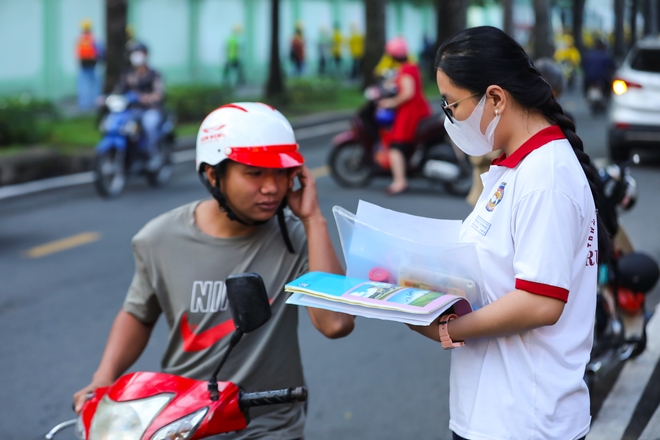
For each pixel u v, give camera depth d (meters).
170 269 3.15
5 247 9.05
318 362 5.79
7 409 5.14
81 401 3.01
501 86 2.32
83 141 15.47
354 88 29.97
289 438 3.04
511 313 2.26
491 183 2.43
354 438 4.69
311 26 36.00
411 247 2.44
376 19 27.12
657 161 14.37
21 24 23.25
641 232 9.16
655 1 45.41
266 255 3.14
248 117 2.94
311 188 3.06
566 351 2.37
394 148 11.42
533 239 2.25
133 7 27.12
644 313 5.20
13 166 12.77
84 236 9.50
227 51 30.73
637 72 13.67
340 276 2.61
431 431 4.75
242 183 2.93
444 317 2.38
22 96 20.59
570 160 2.30
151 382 2.63
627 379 5.30
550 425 2.35
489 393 2.40
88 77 22.61
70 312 6.89
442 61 2.39
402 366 5.70
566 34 47.75
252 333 3.09
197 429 2.46
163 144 12.66
